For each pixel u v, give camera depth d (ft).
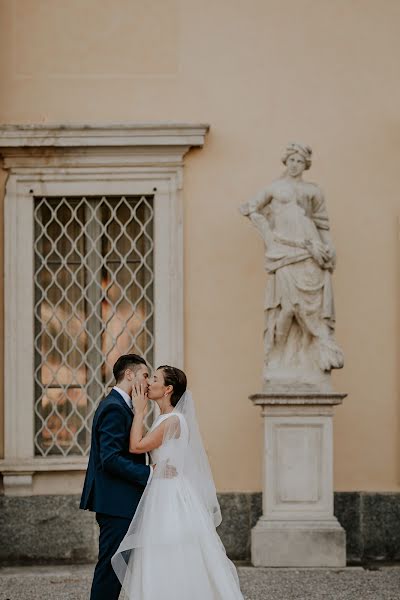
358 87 43.80
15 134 43.16
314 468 39.88
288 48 43.96
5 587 37.35
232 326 43.19
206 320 43.21
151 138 43.19
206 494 29.12
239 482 42.65
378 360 43.09
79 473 42.75
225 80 43.91
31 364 43.16
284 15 44.04
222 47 44.01
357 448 42.80
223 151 43.68
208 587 27.32
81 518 42.16
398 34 43.88
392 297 43.24
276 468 39.91
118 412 28.48
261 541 39.47
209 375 43.06
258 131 43.73
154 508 27.76
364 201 43.47
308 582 37.19
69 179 43.62
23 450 42.78
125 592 27.68
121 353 43.80
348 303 43.24
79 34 44.14
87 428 43.57
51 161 43.62
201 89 43.88
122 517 28.14
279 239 40.22
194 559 27.35
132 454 28.71
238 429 42.83
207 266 43.37
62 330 43.83
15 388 43.01
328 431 39.96
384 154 43.62
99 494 28.37
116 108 43.91
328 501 39.83
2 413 42.93
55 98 43.91
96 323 43.91
